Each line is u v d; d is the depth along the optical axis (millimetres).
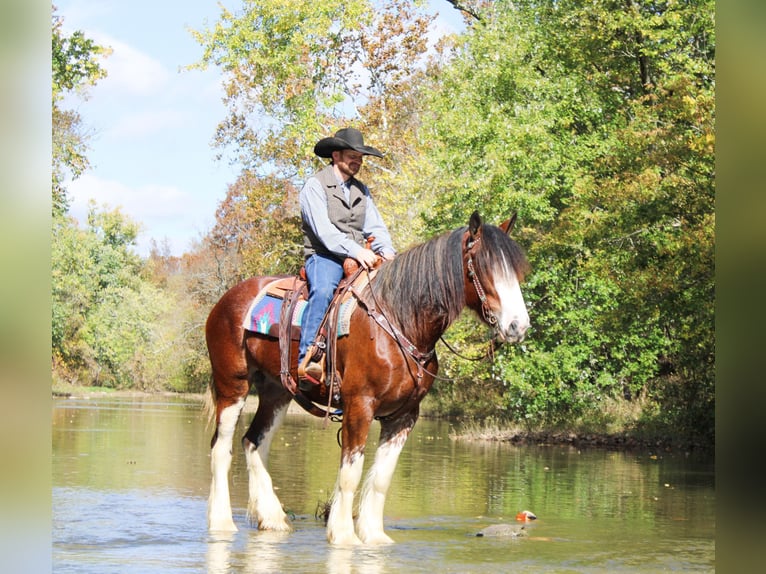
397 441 7574
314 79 34875
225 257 50438
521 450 18406
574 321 20922
